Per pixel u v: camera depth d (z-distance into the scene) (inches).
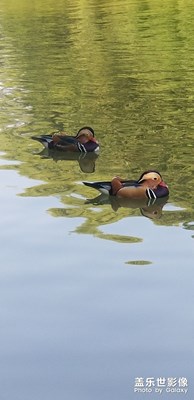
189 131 900.6
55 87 1199.6
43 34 1835.6
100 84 1205.1
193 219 621.9
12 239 591.8
